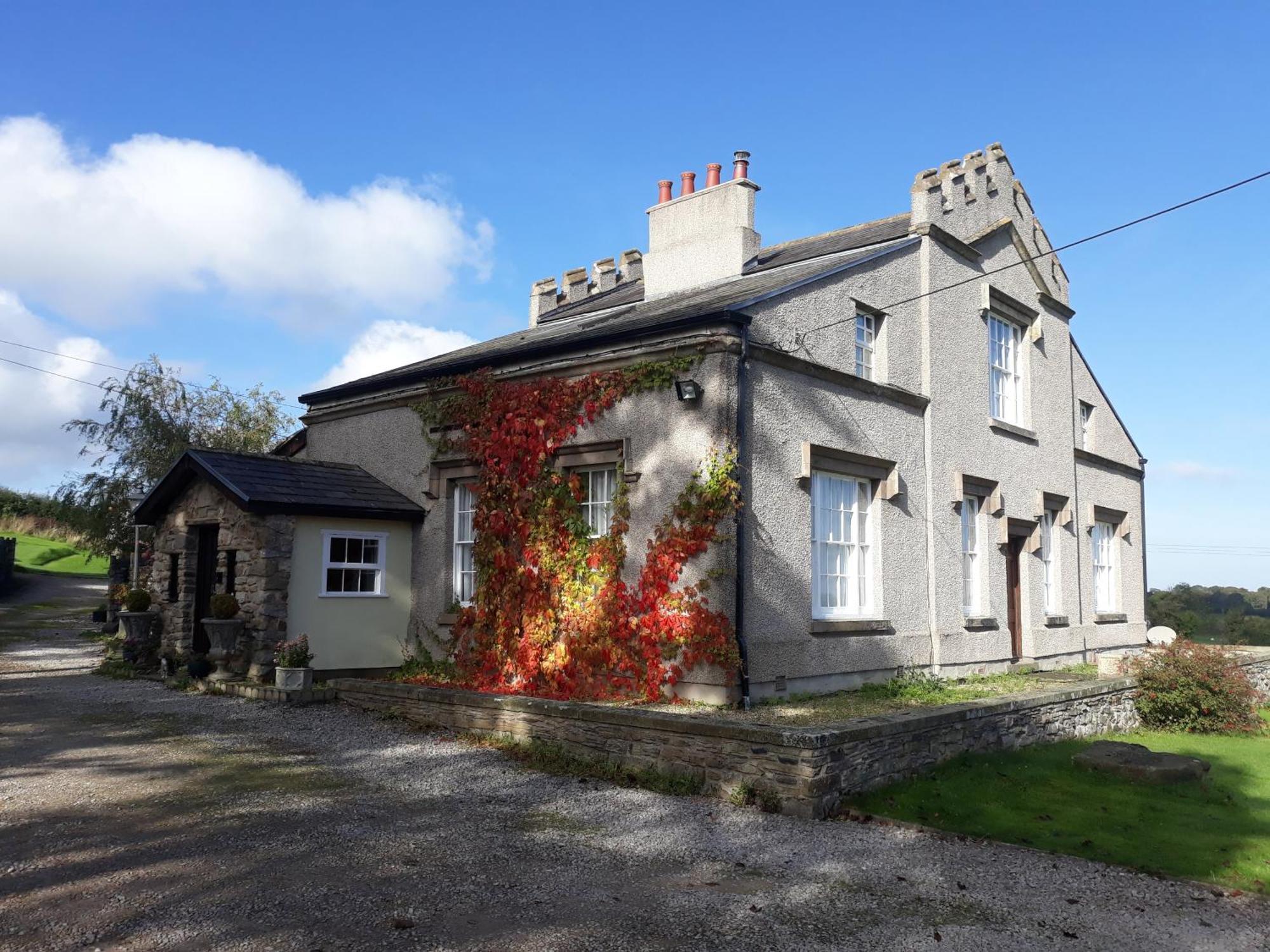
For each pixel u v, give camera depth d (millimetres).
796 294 12180
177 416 26906
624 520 11859
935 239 15117
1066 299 19531
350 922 5465
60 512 25875
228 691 13273
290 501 13383
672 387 11484
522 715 10469
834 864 6848
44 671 16172
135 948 4984
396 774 9289
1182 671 13945
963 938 5531
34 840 6824
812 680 11805
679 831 7598
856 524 13242
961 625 14805
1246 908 6199
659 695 11141
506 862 6699
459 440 14258
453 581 14414
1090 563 19750
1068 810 8438
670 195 16906
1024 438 17484
